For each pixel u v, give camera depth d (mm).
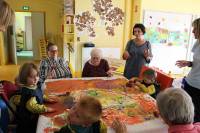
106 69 3020
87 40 5398
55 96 1988
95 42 5469
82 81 2539
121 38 5656
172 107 1022
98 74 2949
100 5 5312
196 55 2119
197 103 2158
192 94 2189
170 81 2303
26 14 10672
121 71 4227
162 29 5754
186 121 1020
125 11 5555
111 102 1857
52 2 8062
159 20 5668
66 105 1785
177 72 6156
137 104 1835
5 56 7629
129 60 3156
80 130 1211
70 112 1235
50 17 8188
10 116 1823
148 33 5645
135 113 1666
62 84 2395
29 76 1689
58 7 8102
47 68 2896
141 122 1532
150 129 1444
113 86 2346
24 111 1683
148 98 1988
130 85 2346
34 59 8500
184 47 6062
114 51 5609
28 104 1645
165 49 5918
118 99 1938
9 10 1087
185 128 1017
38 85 1897
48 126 1439
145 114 1657
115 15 5484
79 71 5461
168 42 5891
